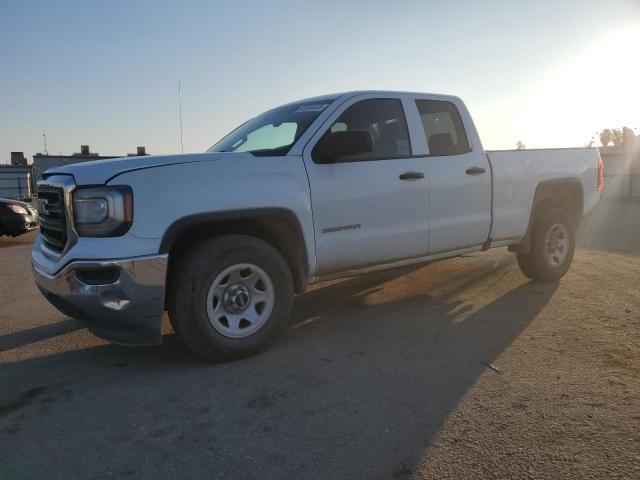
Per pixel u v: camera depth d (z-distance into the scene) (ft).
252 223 13.84
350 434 9.45
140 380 12.10
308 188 13.89
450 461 8.55
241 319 13.16
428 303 18.11
